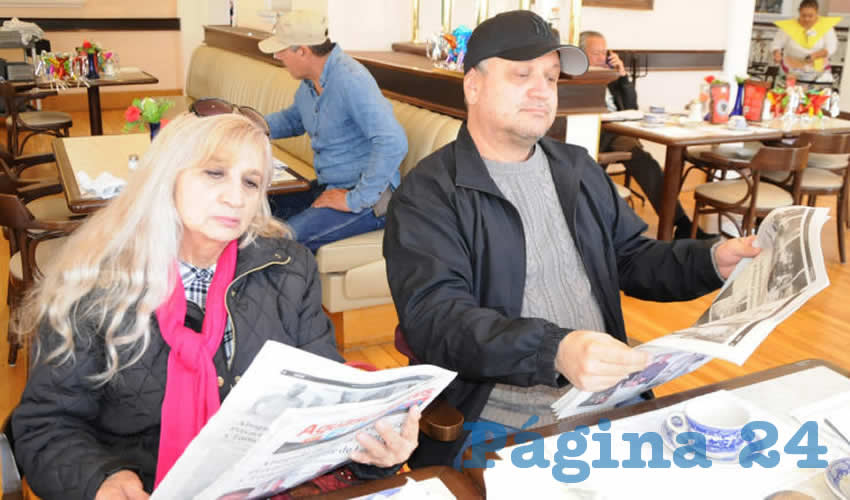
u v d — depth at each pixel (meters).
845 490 0.97
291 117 3.64
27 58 6.24
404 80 3.72
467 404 1.58
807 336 3.39
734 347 0.97
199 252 1.31
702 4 6.75
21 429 1.18
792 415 1.21
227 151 1.23
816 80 5.91
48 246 2.91
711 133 4.28
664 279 1.72
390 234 1.64
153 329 1.24
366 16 4.63
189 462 0.92
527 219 1.68
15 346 2.90
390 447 1.16
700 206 4.34
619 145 5.04
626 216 1.80
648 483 1.02
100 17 8.55
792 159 3.87
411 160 3.36
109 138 3.53
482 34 1.61
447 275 1.51
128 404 1.25
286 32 3.07
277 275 1.39
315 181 3.58
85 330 1.20
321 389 0.94
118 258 1.22
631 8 6.41
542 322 1.28
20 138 7.05
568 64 1.63
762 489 1.01
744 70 6.83
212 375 1.25
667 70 6.72
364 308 3.20
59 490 1.13
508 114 1.60
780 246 1.30
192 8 8.72
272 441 0.88
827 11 8.75
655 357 1.10
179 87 9.20
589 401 1.24
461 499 1.01
